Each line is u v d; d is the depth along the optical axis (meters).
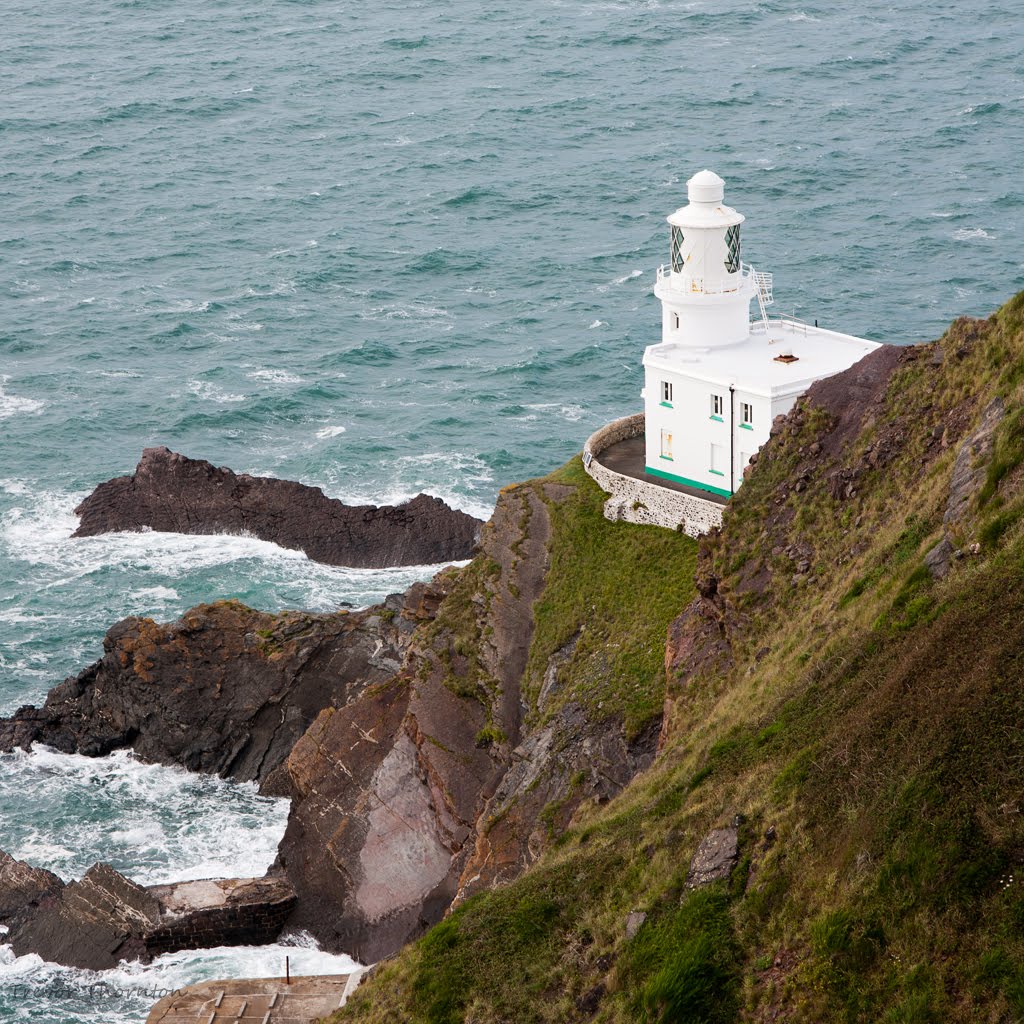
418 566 110.81
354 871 78.06
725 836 49.41
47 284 176.88
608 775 70.12
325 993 67.75
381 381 147.88
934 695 45.84
